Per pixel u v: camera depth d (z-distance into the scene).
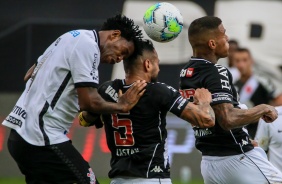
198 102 18.38
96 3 41.06
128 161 18.33
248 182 20.62
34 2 40.91
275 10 41.59
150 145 18.28
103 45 18.70
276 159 23.72
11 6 40.69
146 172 18.16
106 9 41.09
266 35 41.59
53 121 18.20
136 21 40.84
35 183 18.64
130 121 18.30
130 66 18.70
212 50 20.52
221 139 20.61
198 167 39.75
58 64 18.23
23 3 40.78
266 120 19.94
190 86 20.42
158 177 18.23
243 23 41.59
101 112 18.03
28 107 18.28
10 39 40.28
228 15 41.62
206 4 41.34
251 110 19.48
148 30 20.11
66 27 40.22
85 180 18.47
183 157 39.75
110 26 18.81
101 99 18.09
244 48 38.28
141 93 18.05
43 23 40.19
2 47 40.28
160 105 18.16
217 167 20.88
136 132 18.28
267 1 41.53
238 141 20.58
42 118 18.11
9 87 40.34
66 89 18.23
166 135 18.64
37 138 18.05
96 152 39.44
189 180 39.47
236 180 20.73
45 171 18.27
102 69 39.59
